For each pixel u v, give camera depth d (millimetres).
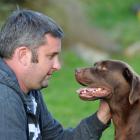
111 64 9164
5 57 7582
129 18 36750
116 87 9016
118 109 8961
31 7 25281
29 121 7887
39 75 7629
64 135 8789
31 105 7922
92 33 28078
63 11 27172
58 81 21812
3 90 7262
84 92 9000
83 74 9273
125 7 38938
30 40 7465
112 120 9289
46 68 7641
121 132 9016
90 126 8578
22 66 7531
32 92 8219
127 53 27859
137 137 8828
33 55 7520
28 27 7477
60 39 7746
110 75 9055
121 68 9102
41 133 8672
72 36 27188
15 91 7402
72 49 26875
